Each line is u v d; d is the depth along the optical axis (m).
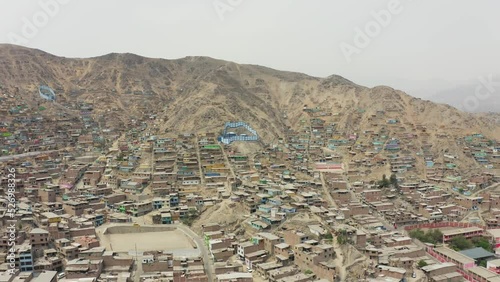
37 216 164.62
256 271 133.75
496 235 179.38
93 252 134.75
